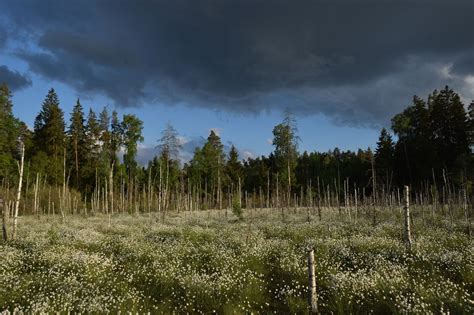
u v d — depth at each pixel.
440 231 18.89
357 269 11.51
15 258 12.36
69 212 48.66
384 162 52.78
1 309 7.98
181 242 17.09
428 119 56.88
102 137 54.69
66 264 11.51
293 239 17.98
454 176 42.31
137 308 8.14
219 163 58.22
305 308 8.47
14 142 50.50
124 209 51.44
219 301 8.88
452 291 8.55
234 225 26.28
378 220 27.67
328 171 76.00
